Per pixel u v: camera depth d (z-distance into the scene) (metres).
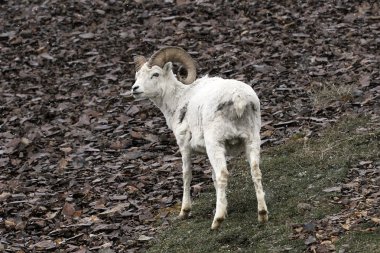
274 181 36.03
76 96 56.22
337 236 29.58
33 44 67.69
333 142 38.75
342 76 50.19
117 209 36.81
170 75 35.44
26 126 51.44
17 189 41.66
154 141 46.22
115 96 55.28
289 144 40.31
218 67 57.22
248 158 31.45
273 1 70.12
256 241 30.67
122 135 48.19
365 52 55.62
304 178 35.53
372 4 66.94
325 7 67.00
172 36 65.38
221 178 30.88
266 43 60.88
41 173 44.06
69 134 49.25
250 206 34.12
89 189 40.12
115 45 65.38
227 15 68.50
